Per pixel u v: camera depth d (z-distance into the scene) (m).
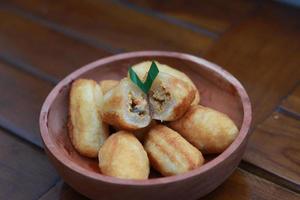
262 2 0.90
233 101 0.66
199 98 0.68
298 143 0.68
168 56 0.70
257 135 0.69
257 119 0.71
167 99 0.63
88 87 0.65
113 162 0.59
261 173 0.65
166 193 0.57
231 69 0.78
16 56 0.83
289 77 0.76
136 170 0.59
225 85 0.67
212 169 0.57
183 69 0.70
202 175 0.57
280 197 0.63
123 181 0.56
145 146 0.62
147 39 0.85
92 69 0.69
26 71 0.80
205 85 0.69
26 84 0.78
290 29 0.84
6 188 0.65
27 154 0.69
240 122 0.65
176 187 0.57
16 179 0.66
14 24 0.90
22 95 0.77
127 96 0.62
